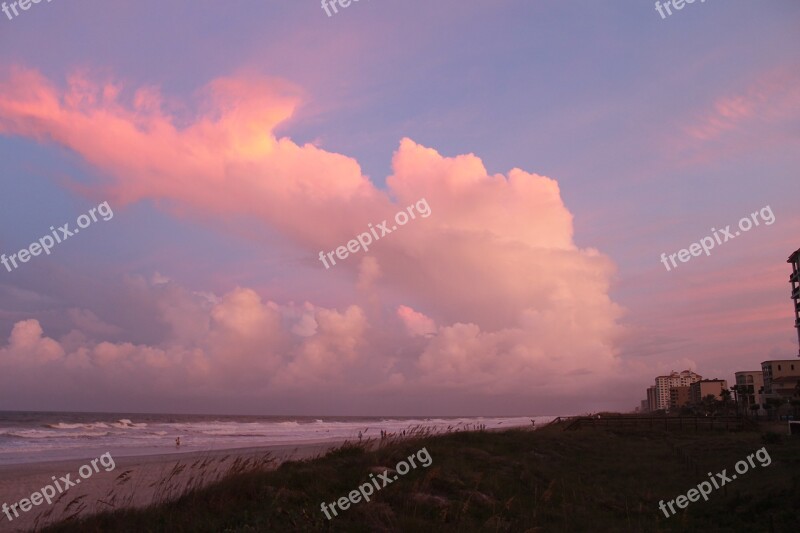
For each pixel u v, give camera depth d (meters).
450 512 13.62
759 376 151.00
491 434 31.23
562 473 22.20
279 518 11.98
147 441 61.09
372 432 88.12
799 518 13.96
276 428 106.25
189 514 12.30
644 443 35.94
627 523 14.71
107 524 12.59
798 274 81.06
